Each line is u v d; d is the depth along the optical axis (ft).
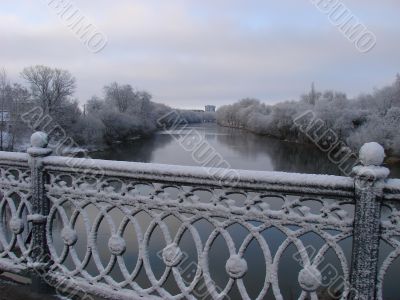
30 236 10.20
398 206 6.49
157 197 8.16
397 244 6.45
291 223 7.07
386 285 26.61
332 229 6.83
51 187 9.55
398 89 110.32
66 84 102.01
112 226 8.73
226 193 7.52
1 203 10.53
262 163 109.81
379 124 93.50
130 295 8.46
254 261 28.55
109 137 131.85
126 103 152.56
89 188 8.99
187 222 7.88
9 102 90.79
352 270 6.73
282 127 172.96
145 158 110.63
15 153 10.02
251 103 287.89
